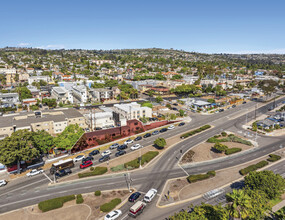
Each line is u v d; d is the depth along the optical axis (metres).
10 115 101.31
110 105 152.38
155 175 59.41
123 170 62.19
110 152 73.94
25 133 63.72
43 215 43.41
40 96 163.00
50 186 54.44
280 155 72.25
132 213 42.50
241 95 190.00
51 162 68.75
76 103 158.88
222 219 36.41
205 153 73.62
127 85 199.25
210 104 147.62
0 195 50.84
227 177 57.78
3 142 58.91
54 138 74.25
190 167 63.97
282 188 44.81
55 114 108.38
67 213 43.84
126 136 93.06
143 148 78.69
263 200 39.34
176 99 175.38
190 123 112.00
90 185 54.62
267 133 95.31
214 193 49.25
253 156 71.56
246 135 92.81
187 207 45.38
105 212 44.00
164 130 98.12
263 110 140.00
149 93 184.75
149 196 47.16
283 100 175.62
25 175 60.28
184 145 81.50
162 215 42.97
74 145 77.50
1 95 148.00
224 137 89.94
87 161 64.88
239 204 34.12
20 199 49.06
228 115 128.00
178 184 54.50
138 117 114.38
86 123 104.62
